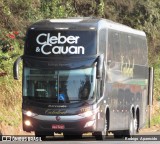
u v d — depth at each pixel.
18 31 53.00
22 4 55.31
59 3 59.47
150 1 71.06
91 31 37.25
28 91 37.25
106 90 38.69
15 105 46.16
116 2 68.31
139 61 47.25
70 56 37.03
